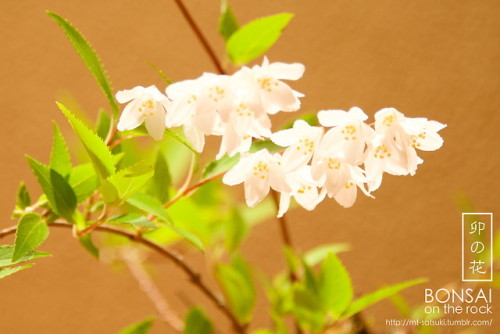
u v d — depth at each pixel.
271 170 0.45
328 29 0.70
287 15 0.49
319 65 0.70
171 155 0.59
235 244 0.58
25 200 0.47
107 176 0.45
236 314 0.56
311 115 0.51
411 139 0.44
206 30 0.70
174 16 0.70
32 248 0.44
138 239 0.49
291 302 0.55
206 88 0.42
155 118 0.44
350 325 0.56
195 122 0.42
